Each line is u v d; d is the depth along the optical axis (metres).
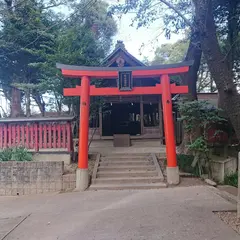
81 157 7.66
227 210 4.96
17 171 7.70
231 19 8.59
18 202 6.65
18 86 13.23
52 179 7.66
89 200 6.30
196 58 10.48
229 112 4.24
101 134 13.44
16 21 13.15
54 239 4.02
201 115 8.45
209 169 8.64
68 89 7.96
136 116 15.34
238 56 9.81
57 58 9.50
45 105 16.06
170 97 8.01
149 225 4.34
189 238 3.75
